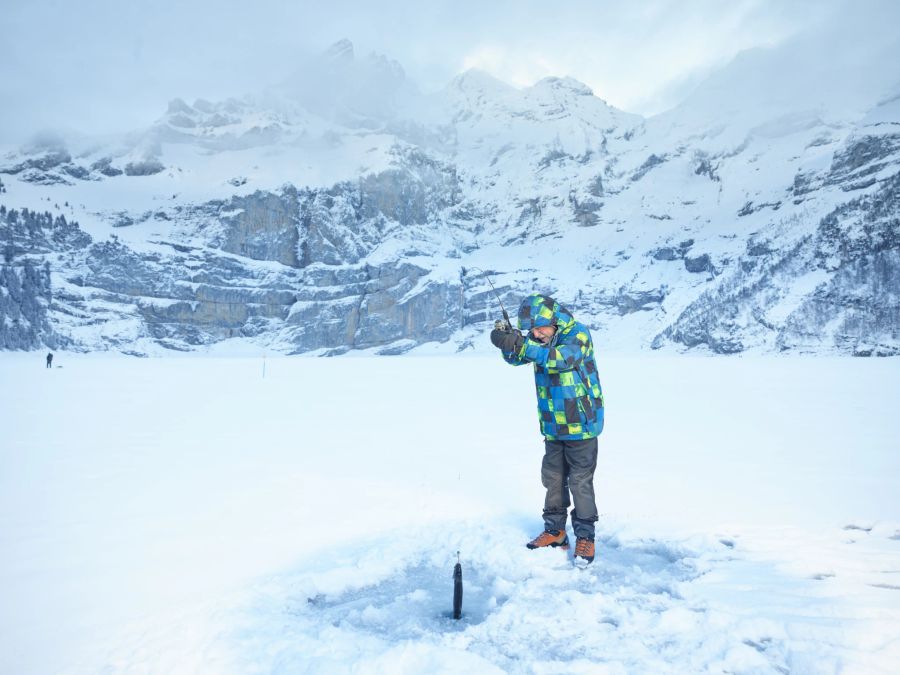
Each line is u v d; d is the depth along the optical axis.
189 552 4.11
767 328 109.38
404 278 172.88
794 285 115.00
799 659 2.34
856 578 3.32
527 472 7.12
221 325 160.12
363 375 39.72
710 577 3.44
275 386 26.67
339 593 3.43
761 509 5.13
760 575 3.44
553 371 4.05
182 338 153.25
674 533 4.44
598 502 5.56
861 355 98.00
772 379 30.67
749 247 133.88
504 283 180.38
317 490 6.13
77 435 10.53
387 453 8.59
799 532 4.36
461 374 41.50
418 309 168.75
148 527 4.77
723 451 8.58
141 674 2.38
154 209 193.25
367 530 4.66
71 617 2.97
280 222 187.88
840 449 8.66
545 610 2.99
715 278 152.88
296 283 177.88
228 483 6.50
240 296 163.75
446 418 13.52
